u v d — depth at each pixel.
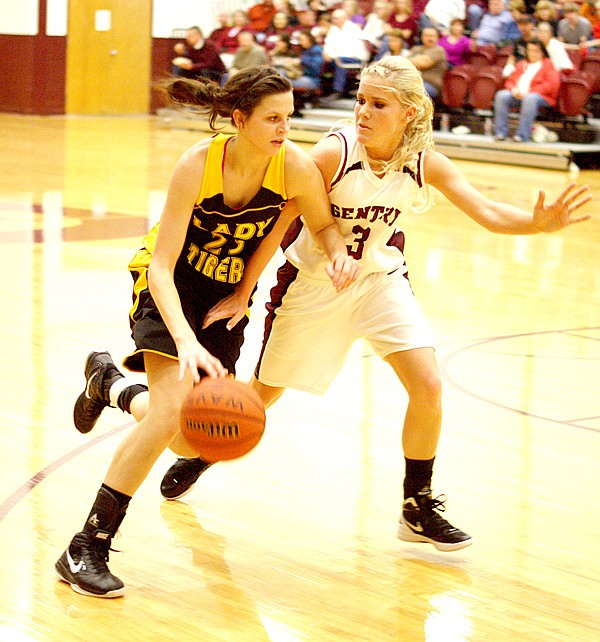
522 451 4.72
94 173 13.88
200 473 3.94
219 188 3.21
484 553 3.65
